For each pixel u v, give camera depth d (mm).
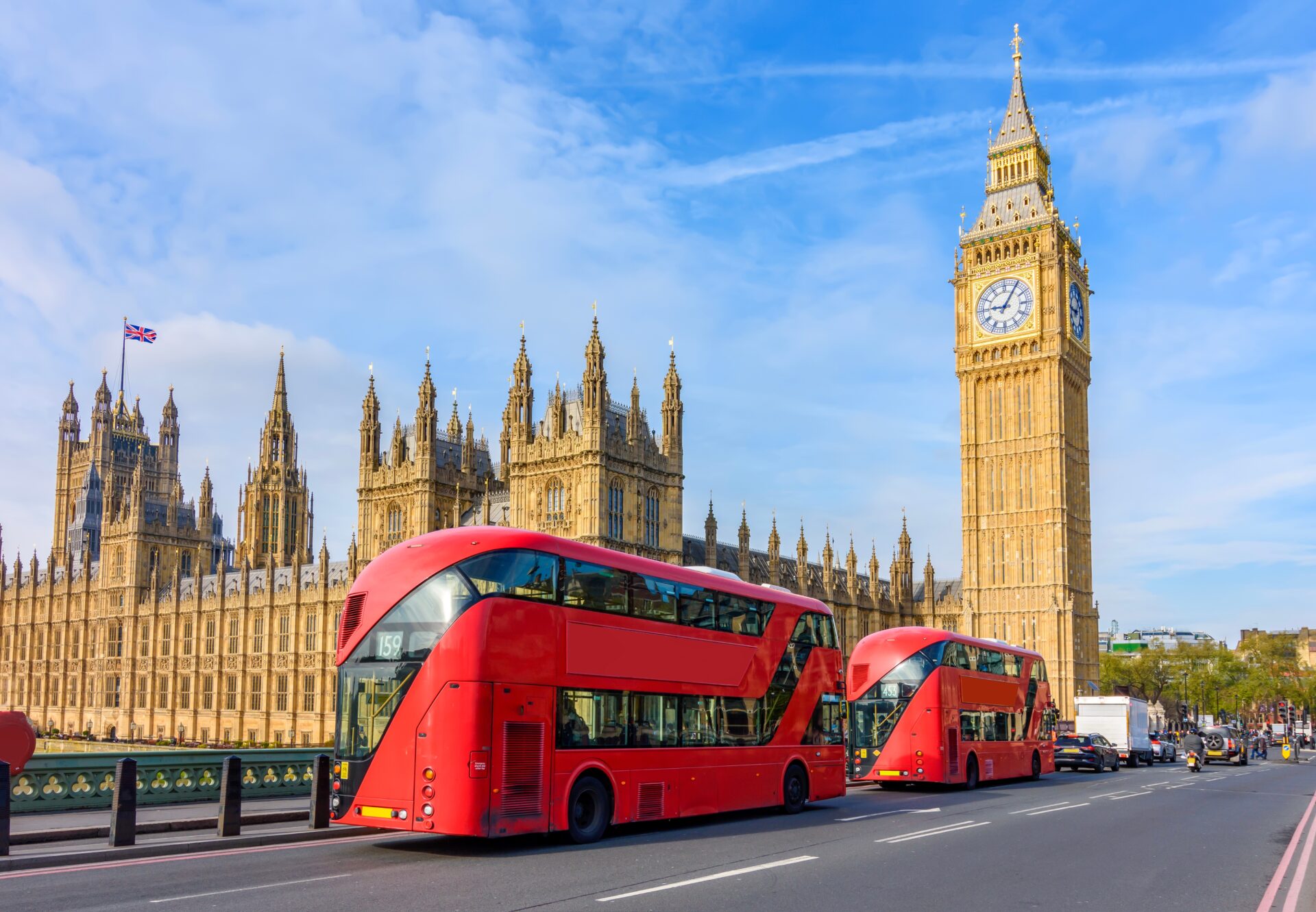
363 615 27703
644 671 31453
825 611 41562
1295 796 52188
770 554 128625
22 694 194000
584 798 29375
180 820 30266
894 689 49656
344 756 27234
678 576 33562
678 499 102938
